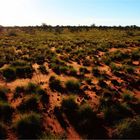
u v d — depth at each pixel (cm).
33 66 1772
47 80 1383
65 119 877
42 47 2817
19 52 2383
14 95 1086
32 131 781
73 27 8412
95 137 759
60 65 1739
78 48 2747
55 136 744
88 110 885
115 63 1919
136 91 1201
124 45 2966
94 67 1653
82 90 1191
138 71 1611
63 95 1119
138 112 925
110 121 848
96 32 6256
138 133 745
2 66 1762
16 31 6550
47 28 7969
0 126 778
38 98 1017
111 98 1037
